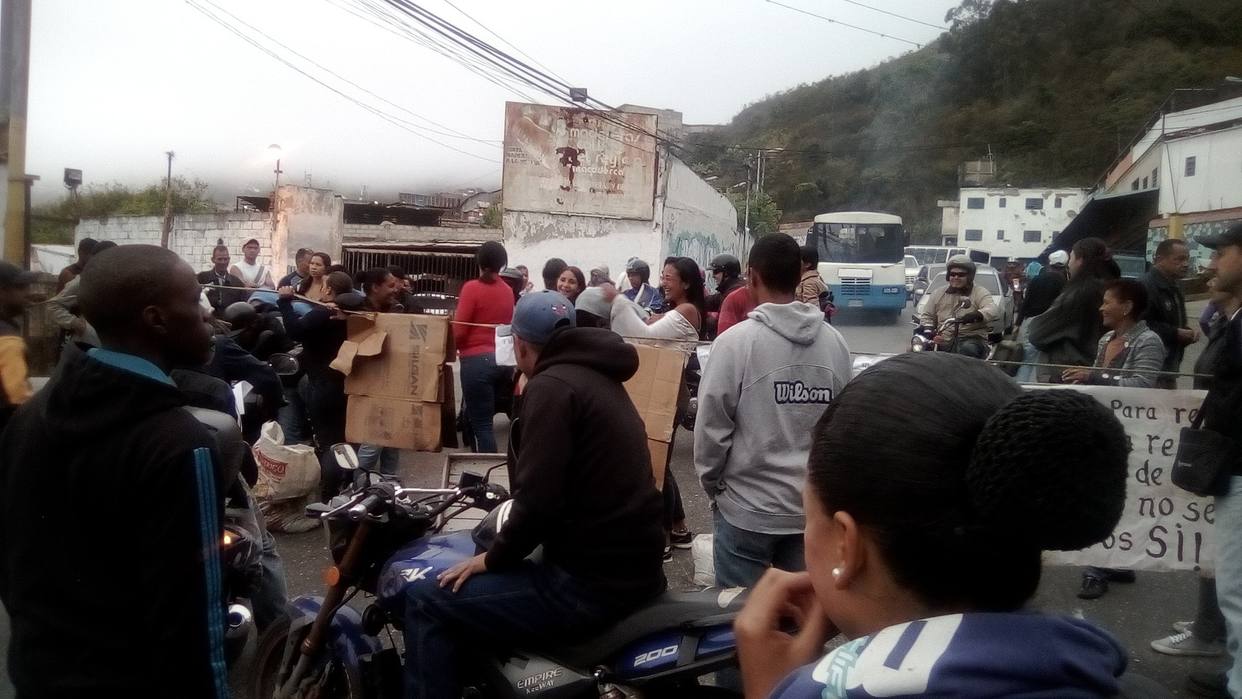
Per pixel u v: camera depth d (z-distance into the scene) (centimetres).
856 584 105
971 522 95
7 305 439
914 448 99
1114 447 94
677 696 285
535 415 292
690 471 855
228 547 391
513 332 337
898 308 2745
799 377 343
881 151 6862
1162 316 672
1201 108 3422
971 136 6353
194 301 218
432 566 308
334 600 336
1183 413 475
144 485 196
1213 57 5238
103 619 200
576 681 287
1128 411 479
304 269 1121
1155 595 554
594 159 2656
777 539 345
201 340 220
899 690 94
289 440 767
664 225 2716
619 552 292
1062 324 653
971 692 92
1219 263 427
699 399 353
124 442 198
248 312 667
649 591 297
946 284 967
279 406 625
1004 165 5972
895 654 96
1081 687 94
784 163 7394
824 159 7256
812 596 132
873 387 105
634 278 1111
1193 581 579
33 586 201
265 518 638
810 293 1007
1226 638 446
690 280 739
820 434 109
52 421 200
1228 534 383
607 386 302
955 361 106
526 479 288
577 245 2662
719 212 3800
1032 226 5238
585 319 521
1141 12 5641
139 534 198
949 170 6562
